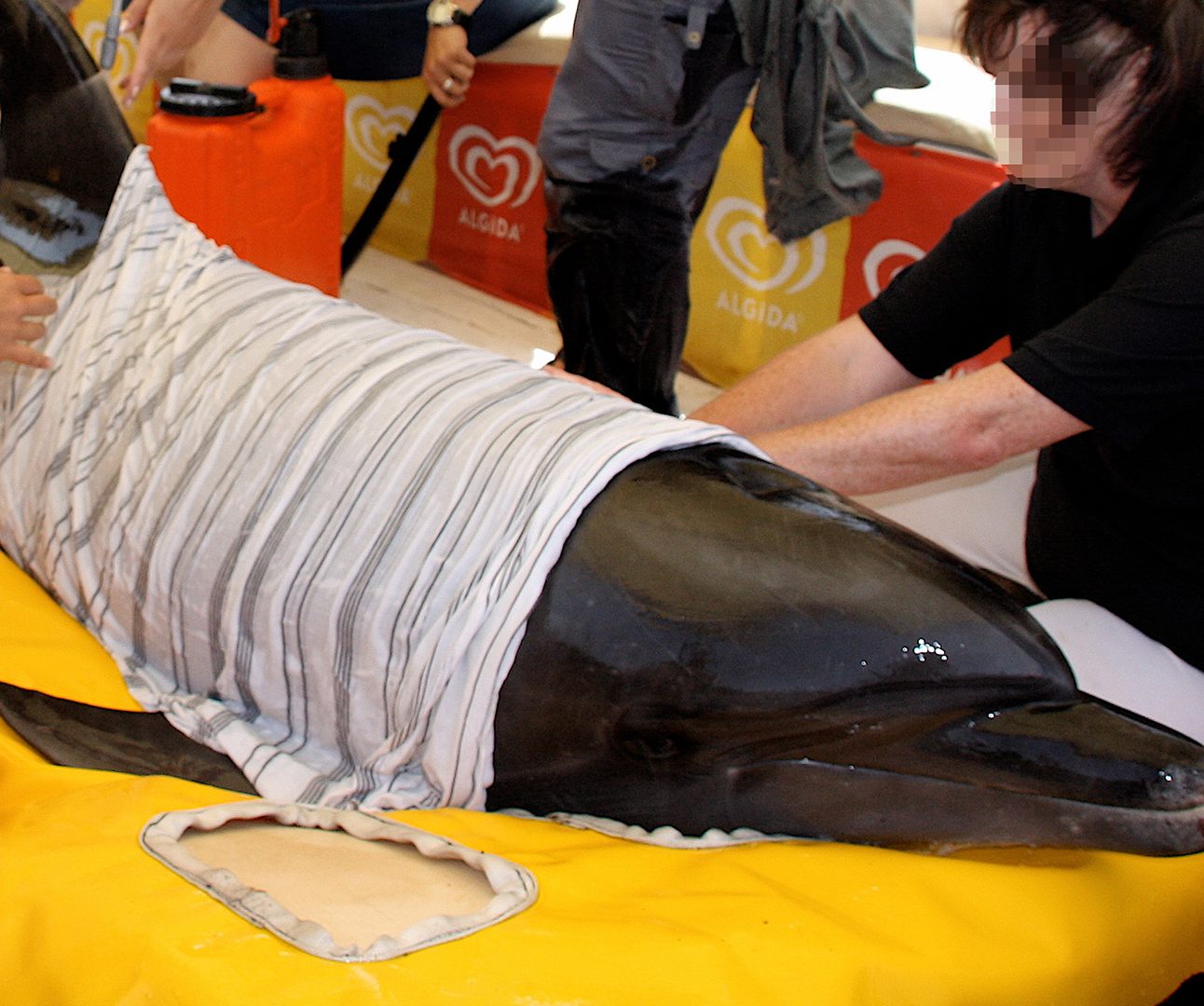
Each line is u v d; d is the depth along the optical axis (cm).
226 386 130
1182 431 135
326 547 117
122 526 132
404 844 103
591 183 225
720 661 105
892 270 249
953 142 236
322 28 250
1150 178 129
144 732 124
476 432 117
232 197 229
